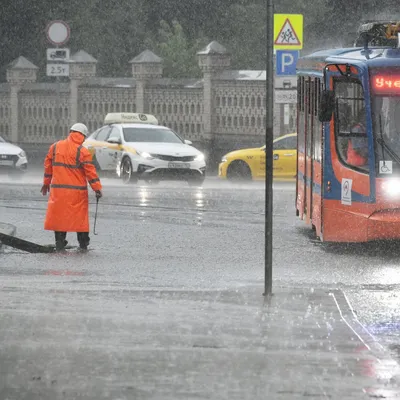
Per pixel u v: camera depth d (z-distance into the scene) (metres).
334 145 49.66
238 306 32.31
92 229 57.12
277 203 73.44
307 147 56.50
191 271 42.41
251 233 55.81
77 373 23.08
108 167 96.19
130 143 93.94
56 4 151.50
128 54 156.88
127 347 25.91
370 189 48.94
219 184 98.56
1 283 37.91
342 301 33.28
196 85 116.75
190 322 29.52
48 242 52.06
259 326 29.03
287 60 80.56
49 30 91.81
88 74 123.56
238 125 114.25
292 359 24.78
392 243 52.06
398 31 54.19
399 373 23.41
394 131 49.22
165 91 118.38
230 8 157.12
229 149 114.94
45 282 38.41
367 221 48.94
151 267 43.53
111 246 50.44
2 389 21.62
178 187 88.75
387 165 48.94
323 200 50.03
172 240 52.69
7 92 128.75
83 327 28.55
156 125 98.88
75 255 47.28
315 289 35.81
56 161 48.66
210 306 32.31
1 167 100.44
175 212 66.25
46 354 25.02
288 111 107.69
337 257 47.41
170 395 21.23
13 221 60.53
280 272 42.47
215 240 52.78
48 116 126.38
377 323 30.97
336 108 49.47
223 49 115.31
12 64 127.88
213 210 67.81
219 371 23.42
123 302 33.06
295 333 28.06
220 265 44.31
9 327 28.48
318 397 21.20
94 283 38.28
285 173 96.19
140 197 76.88
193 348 25.89
